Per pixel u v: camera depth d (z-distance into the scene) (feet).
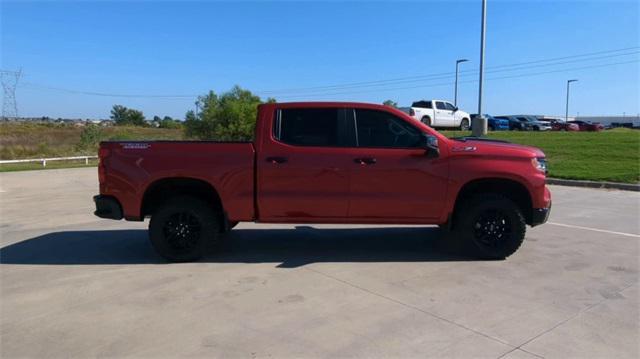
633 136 84.12
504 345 12.61
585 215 30.86
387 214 20.34
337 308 15.15
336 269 19.30
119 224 29.22
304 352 12.28
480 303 15.51
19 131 209.97
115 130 208.23
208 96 146.51
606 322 14.03
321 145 20.22
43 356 12.18
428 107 97.86
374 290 16.78
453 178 20.08
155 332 13.51
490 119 134.41
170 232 20.47
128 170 20.22
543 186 20.33
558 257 20.92
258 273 18.83
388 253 21.72
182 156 20.16
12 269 19.62
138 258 21.26
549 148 69.36
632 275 18.39
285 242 23.90
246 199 20.20
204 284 17.53
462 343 12.72
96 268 19.72
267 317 14.48
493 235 20.54
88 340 13.05
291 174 19.99
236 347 12.57
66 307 15.38
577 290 16.71
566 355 12.09
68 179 59.00
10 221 30.30
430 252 21.86
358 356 12.05
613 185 44.37
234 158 20.07
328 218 20.39
